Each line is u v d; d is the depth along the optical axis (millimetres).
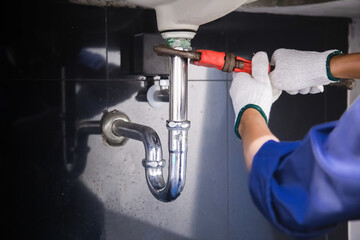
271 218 493
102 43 1318
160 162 1105
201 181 1556
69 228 1321
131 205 1424
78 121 1299
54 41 1238
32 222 1256
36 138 1234
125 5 1342
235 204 1631
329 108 1769
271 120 1657
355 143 391
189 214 1543
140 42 1283
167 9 889
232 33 1542
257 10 1535
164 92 1331
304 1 1420
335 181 402
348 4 1433
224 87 1565
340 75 776
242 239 1659
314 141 419
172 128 960
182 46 922
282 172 500
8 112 1184
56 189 1286
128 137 1256
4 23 1152
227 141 1591
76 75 1284
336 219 435
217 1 794
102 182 1363
